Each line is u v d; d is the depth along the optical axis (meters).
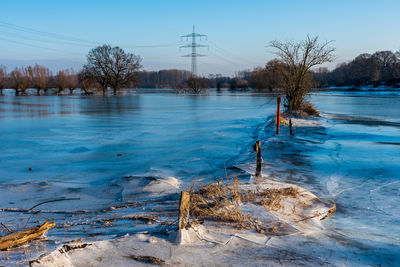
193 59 96.31
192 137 16.39
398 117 23.58
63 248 3.60
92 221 5.36
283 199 5.81
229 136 16.53
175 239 4.04
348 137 14.80
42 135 17.67
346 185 7.69
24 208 6.79
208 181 8.34
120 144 14.78
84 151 13.33
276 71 25.39
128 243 3.91
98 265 3.35
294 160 10.32
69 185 8.69
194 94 84.31
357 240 4.39
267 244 4.08
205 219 4.84
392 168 9.25
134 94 89.19
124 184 8.29
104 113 31.27
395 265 3.66
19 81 93.31
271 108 35.72
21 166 10.98
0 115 29.44
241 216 4.87
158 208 6.02
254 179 7.62
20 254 3.55
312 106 25.25
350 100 46.72
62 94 95.62
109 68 82.69
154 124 22.19
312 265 3.59
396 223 5.27
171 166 10.55
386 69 118.44
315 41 23.39
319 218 5.37
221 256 3.70
